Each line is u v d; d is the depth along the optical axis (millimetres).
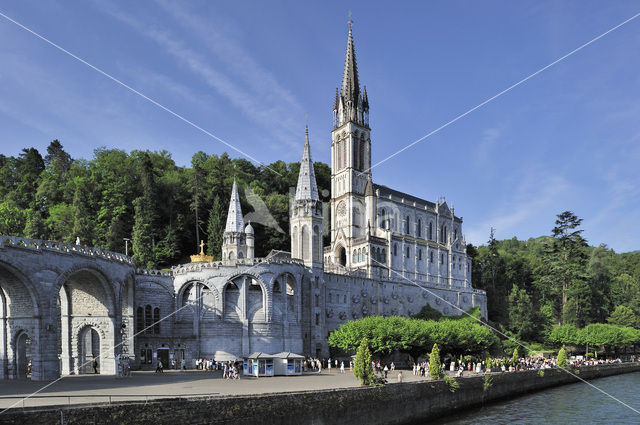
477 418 64750
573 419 62906
